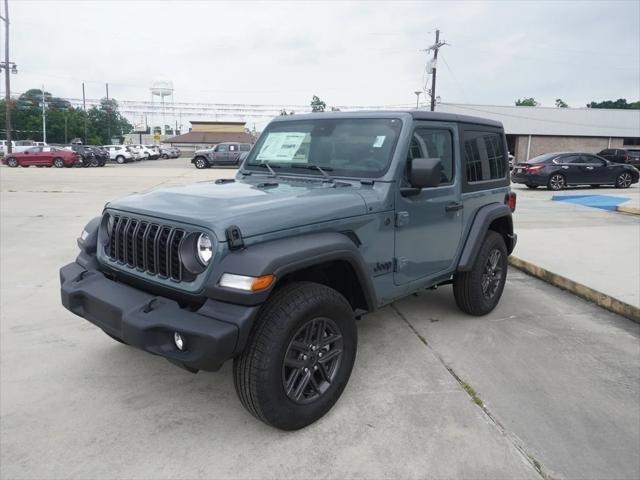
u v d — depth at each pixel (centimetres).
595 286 572
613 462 282
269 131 450
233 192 341
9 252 738
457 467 276
